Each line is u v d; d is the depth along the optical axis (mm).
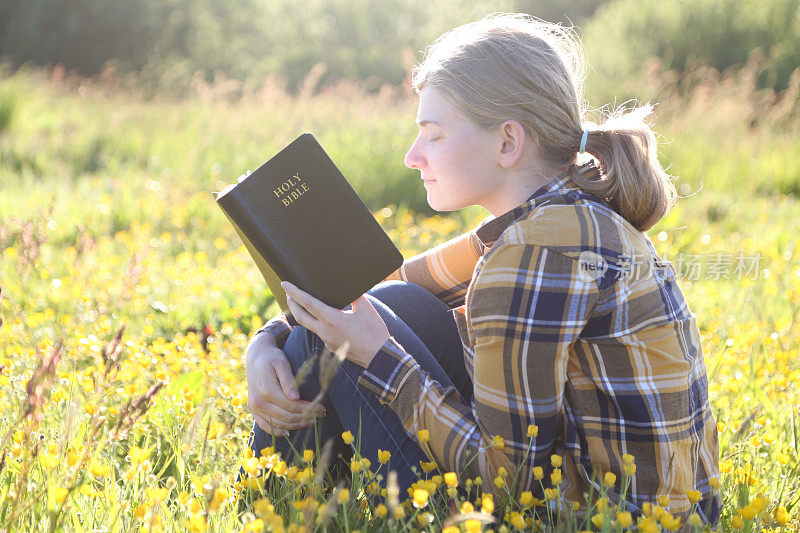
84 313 3285
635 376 1518
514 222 1570
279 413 1767
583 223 1514
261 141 9766
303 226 1597
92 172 8578
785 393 2539
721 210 6859
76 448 1604
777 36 16922
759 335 3123
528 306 1480
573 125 1649
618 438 1550
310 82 11539
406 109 10641
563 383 1527
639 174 1601
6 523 1421
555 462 1551
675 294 1616
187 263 4547
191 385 2291
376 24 28484
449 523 1315
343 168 8281
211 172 8180
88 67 27078
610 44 17203
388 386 1623
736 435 2062
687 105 11367
